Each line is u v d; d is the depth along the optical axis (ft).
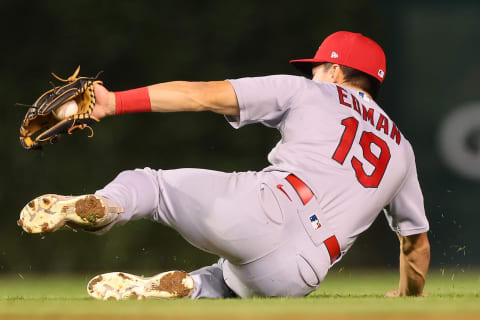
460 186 136.67
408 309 27.58
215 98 36.63
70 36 135.85
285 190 35.81
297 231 35.68
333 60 41.11
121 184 35.04
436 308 28.02
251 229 35.01
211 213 35.04
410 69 140.36
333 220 36.45
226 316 25.46
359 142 37.73
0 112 132.46
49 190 130.93
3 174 129.90
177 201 35.45
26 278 108.78
